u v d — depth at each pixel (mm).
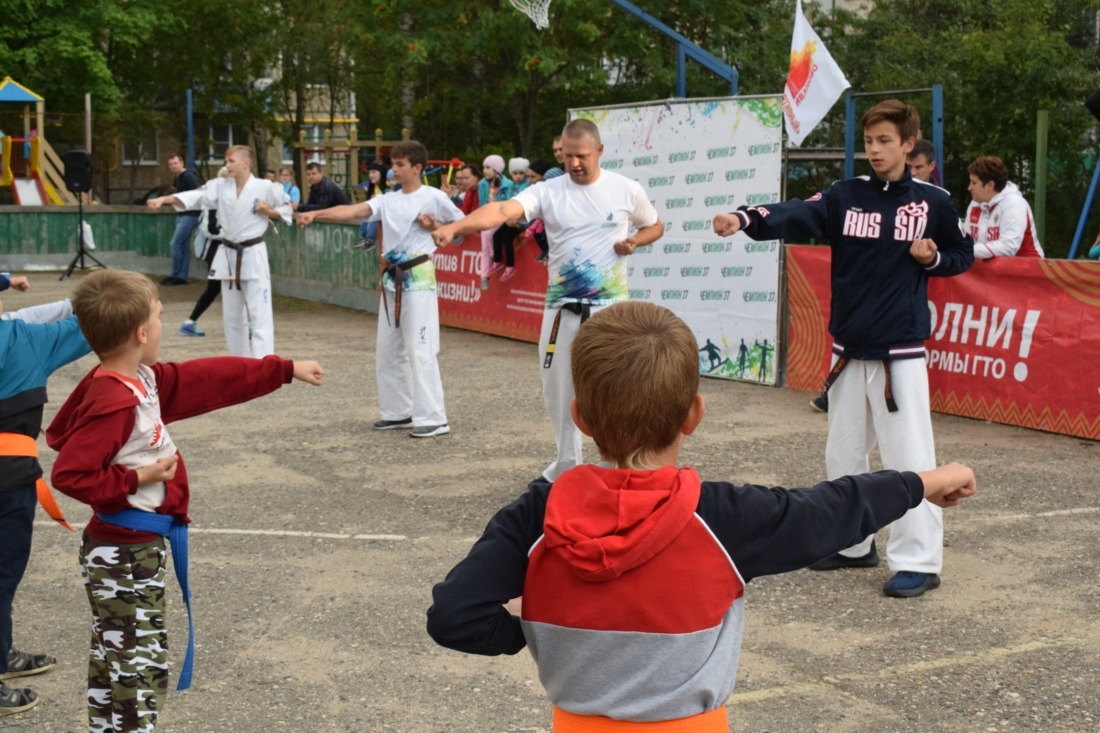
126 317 3338
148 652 3428
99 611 3412
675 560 1970
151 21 30250
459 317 13930
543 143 27031
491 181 14445
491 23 23172
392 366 8625
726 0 23922
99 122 31516
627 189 6512
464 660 4547
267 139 36438
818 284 9672
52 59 28766
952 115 18219
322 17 31734
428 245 8328
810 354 9836
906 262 5145
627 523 1950
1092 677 4254
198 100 34750
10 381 3926
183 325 13711
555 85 25875
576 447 6645
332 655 4605
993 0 19234
